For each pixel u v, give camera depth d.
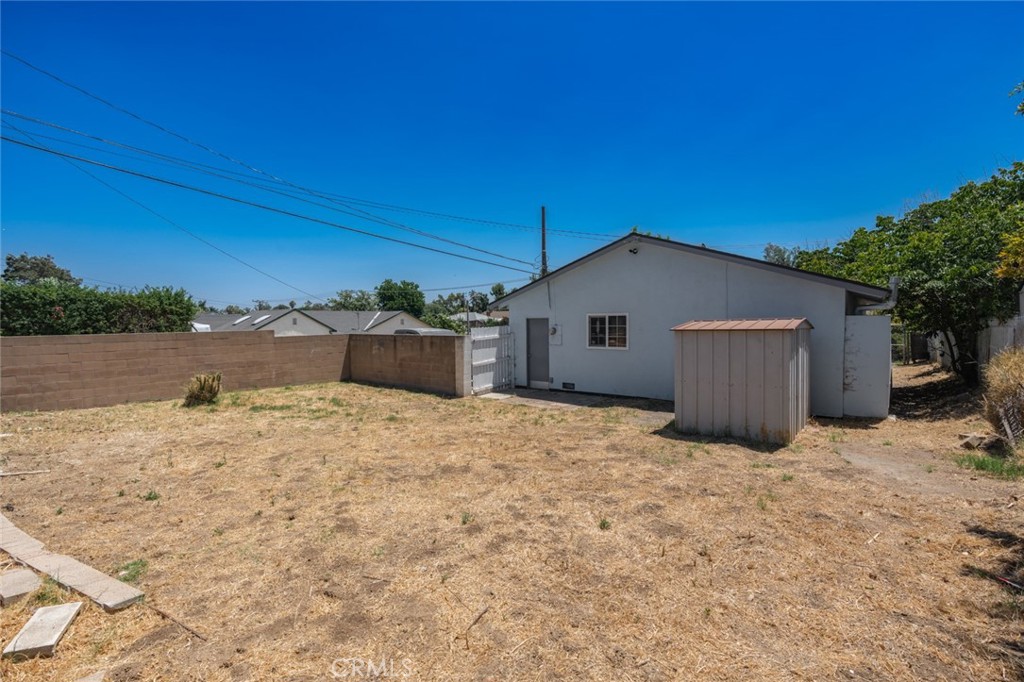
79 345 9.41
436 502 4.48
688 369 7.00
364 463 5.77
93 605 2.82
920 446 6.18
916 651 2.38
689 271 9.64
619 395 10.75
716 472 5.22
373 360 13.39
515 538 3.70
